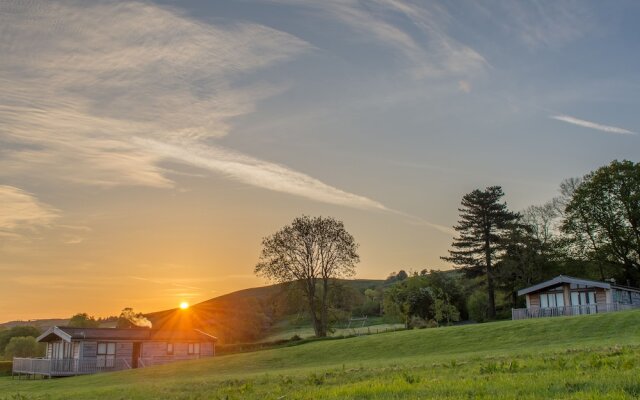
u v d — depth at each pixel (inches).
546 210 3560.5
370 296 5172.2
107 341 2456.9
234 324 4097.0
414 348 1748.3
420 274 3722.9
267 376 1039.0
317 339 2876.5
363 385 617.6
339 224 3154.5
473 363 885.2
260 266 3107.8
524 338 1679.4
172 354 2628.0
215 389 867.4
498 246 3540.8
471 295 3634.4
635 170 3174.2
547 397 436.5
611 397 408.5
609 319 1743.4
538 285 2738.7
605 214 3221.0
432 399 466.6
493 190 3668.8
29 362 2410.2
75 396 1026.1
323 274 3107.8
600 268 3373.5
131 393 973.2
